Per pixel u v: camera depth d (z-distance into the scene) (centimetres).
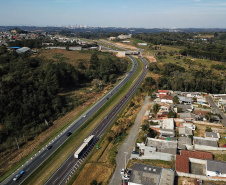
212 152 5797
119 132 7306
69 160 6203
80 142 7169
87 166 5797
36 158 6344
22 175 5638
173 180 4641
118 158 5994
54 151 6644
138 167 5078
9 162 6219
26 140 7275
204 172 5072
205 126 7381
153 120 7831
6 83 8744
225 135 6694
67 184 5194
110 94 11431
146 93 11150
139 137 6912
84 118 8775
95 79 14038
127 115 8744
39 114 8556
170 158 5581
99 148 6681
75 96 11156
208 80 11331
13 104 8131
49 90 9838
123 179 5059
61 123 8506
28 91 9238
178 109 8475
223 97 9981
